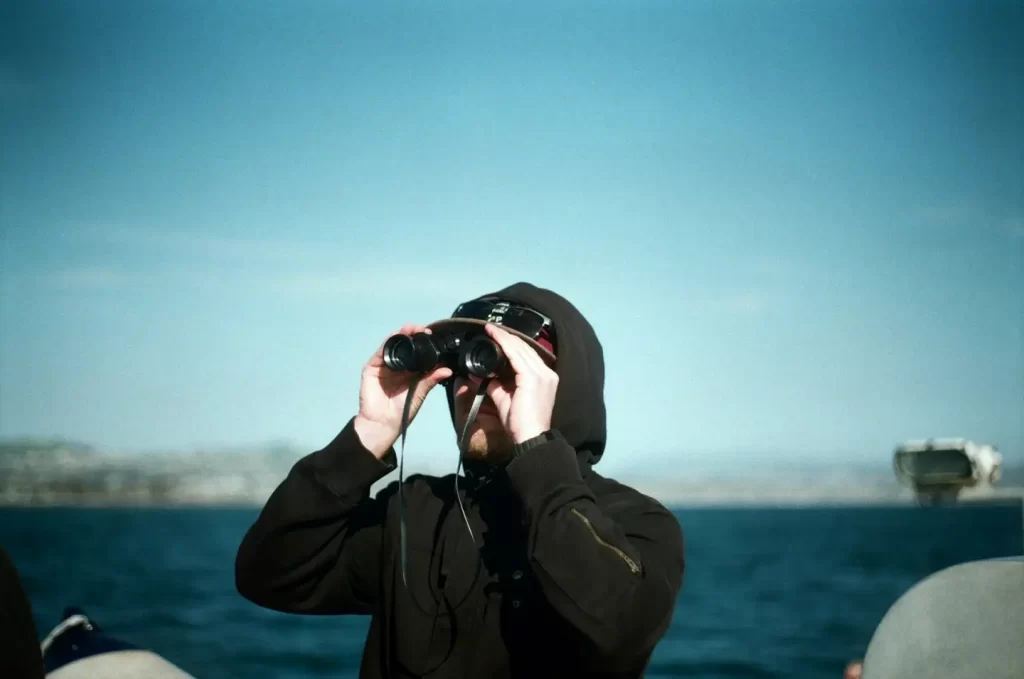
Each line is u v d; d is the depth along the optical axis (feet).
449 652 6.70
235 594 131.54
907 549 230.07
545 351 6.89
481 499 7.18
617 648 6.05
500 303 7.25
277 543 7.02
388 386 7.16
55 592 135.23
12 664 5.93
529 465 6.40
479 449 7.13
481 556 6.87
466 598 6.75
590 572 6.01
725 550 234.99
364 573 7.45
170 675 8.37
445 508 7.23
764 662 79.30
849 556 206.80
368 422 7.09
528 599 6.66
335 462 7.00
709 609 117.80
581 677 6.42
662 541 6.67
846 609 115.85
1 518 472.85
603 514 6.58
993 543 242.78
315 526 7.02
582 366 7.07
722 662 79.56
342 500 6.96
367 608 7.79
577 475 6.43
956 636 6.32
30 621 6.11
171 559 201.67
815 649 86.02
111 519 460.14
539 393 6.65
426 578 6.91
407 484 7.48
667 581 6.34
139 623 104.94
